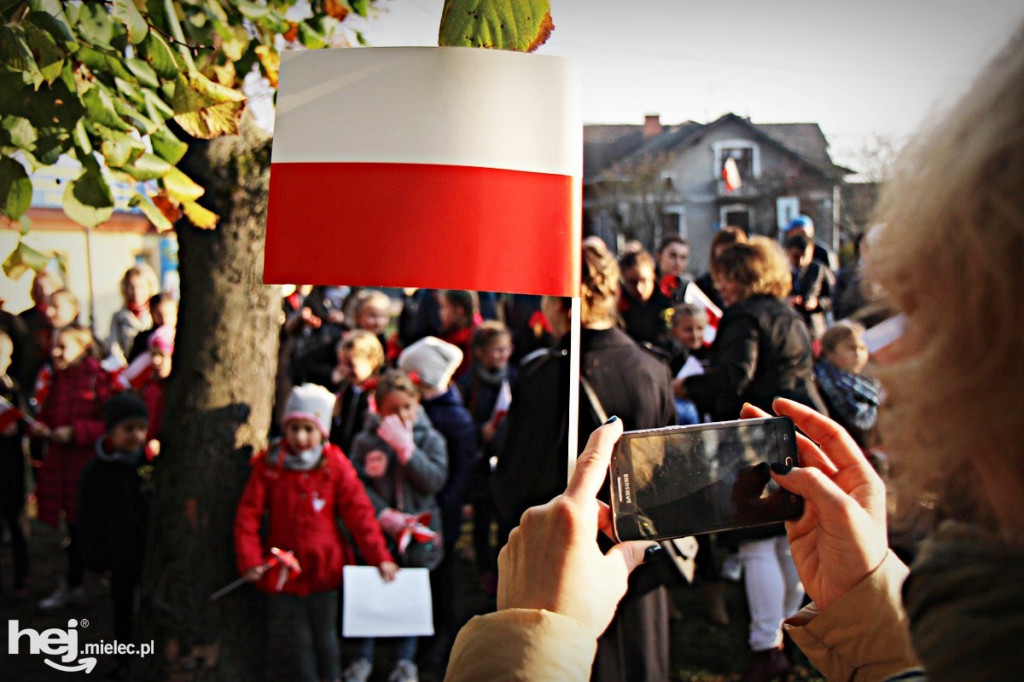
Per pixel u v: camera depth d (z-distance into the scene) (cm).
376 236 119
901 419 49
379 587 316
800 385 327
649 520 100
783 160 2447
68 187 149
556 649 63
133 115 161
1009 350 41
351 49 119
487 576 423
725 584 470
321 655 312
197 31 185
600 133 2620
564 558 70
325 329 479
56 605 449
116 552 359
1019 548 46
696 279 558
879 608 77
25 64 140
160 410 418
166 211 177
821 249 634
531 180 119
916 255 46
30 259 151
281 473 306
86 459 429
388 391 346
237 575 274
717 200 2439
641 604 264
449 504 368
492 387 442
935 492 50
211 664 268
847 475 93
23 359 514
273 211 121
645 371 280
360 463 349
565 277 121
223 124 168
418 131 118
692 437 101
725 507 100
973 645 44
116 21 165
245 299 269
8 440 448
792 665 361
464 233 119
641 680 263
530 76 119
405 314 567
